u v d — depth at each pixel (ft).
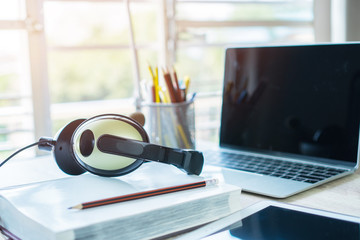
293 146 2.89
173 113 2.96
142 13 15.19
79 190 1.82
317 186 2.31
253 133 3.12
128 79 17.24
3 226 1.77
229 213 1.84
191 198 1.71
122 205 1.63
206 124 6.19
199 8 5.95
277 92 3.01
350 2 6.88
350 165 2.58
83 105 6.41
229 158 2.93
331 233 1.59
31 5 4.60
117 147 1.91
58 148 2.05
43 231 1.43
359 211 1.92
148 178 2.01
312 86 2.82
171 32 5.64
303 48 2.89
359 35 7.00
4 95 4.91
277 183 2.29
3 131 4.91
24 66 4.92
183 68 9.30
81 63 16.96
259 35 6.63
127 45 5.44
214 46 6.14
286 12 6.91
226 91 3.32
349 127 2.60
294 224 1.69
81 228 1.41
